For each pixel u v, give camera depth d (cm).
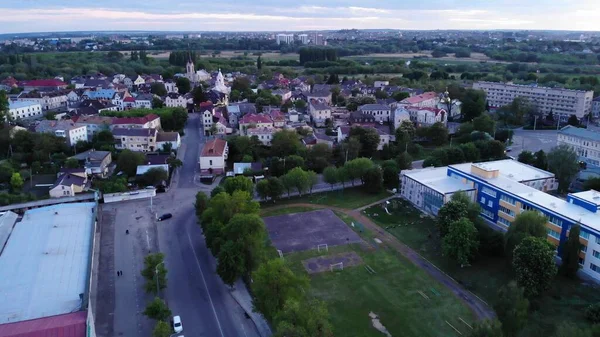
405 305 9788
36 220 12425
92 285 10556
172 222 14062
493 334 7288
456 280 10775
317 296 10100
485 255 11700
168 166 18338
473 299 10000
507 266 11144
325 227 13712
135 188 16600
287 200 15962
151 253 12094
